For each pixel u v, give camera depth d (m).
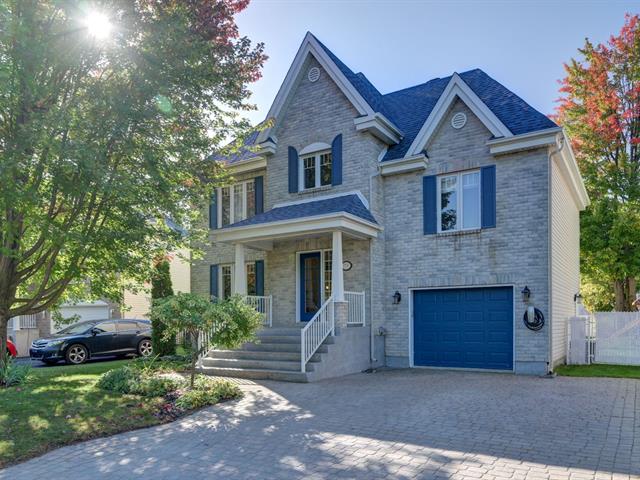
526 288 11.39
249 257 16.38
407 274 13.28
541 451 5.45
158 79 9.64
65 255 11.34
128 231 10.19
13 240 9.52
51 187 9.47
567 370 11.39
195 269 18.20
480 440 5.92
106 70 10.25
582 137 20.25
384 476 4.81
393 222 13.68
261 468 5.14
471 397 8.38
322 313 11.38
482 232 12.16
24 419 6.77
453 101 12.81
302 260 14.70
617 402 7.75
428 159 13.15
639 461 5.09
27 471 5.18
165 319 8.77
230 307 9.17
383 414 7.36
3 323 10.11
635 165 19.16
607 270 19.25
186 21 10.11
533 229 11.48
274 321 14.89
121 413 7.32
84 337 16.09
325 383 10.21
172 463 5.36
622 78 19.92
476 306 12.30
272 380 10.62
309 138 14.72
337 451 5.64
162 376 10.15
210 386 9.02
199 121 11.23
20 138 8.45
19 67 8.19
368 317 13.01
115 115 9.46
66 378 10.55
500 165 12.04
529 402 7.87
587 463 5.05
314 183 14.67
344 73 14.16
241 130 12.05
